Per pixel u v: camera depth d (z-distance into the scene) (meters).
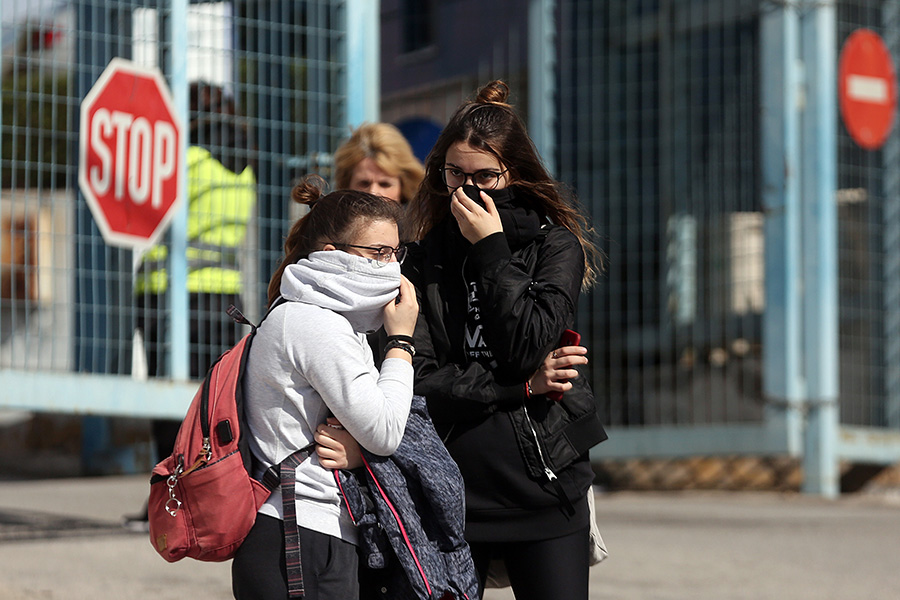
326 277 10.11
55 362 27.12
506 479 11.02
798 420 38.91
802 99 39.59
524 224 11.47
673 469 43.31
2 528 27.25
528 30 44.09
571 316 11.27
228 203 27.98
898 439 40.66
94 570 21.52
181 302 27.45
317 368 9.77
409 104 48.75
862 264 41.06
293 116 28.89
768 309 39.28
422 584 9.91
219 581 20.77
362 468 10.13
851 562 24.58
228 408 9.92
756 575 22.69
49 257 26.45
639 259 41.28
